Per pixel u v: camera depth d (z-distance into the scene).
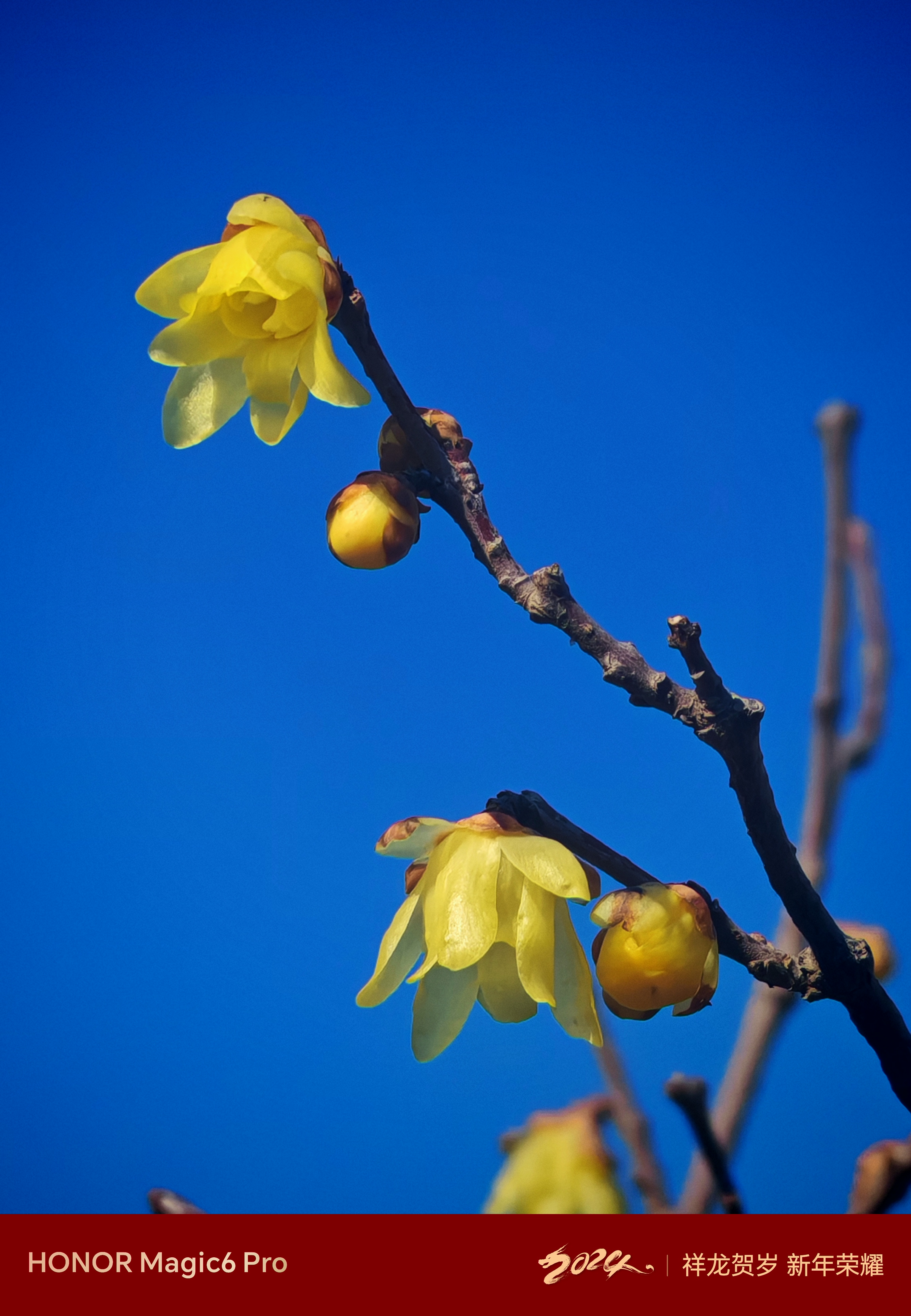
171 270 0.52
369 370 0.52
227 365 0.53
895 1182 0.53
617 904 0.52
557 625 0.51
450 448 0.53
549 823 0.52
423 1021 0.52
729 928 0.52
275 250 0.52
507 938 0.52
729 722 0.51
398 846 0.52
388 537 0.53
